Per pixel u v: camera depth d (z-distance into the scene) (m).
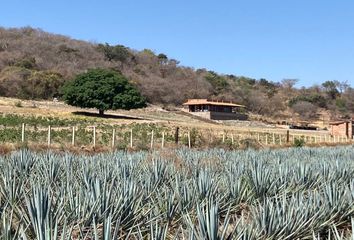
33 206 6.25
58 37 157.88
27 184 9.85
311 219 7.60
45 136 35.91
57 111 70.06
